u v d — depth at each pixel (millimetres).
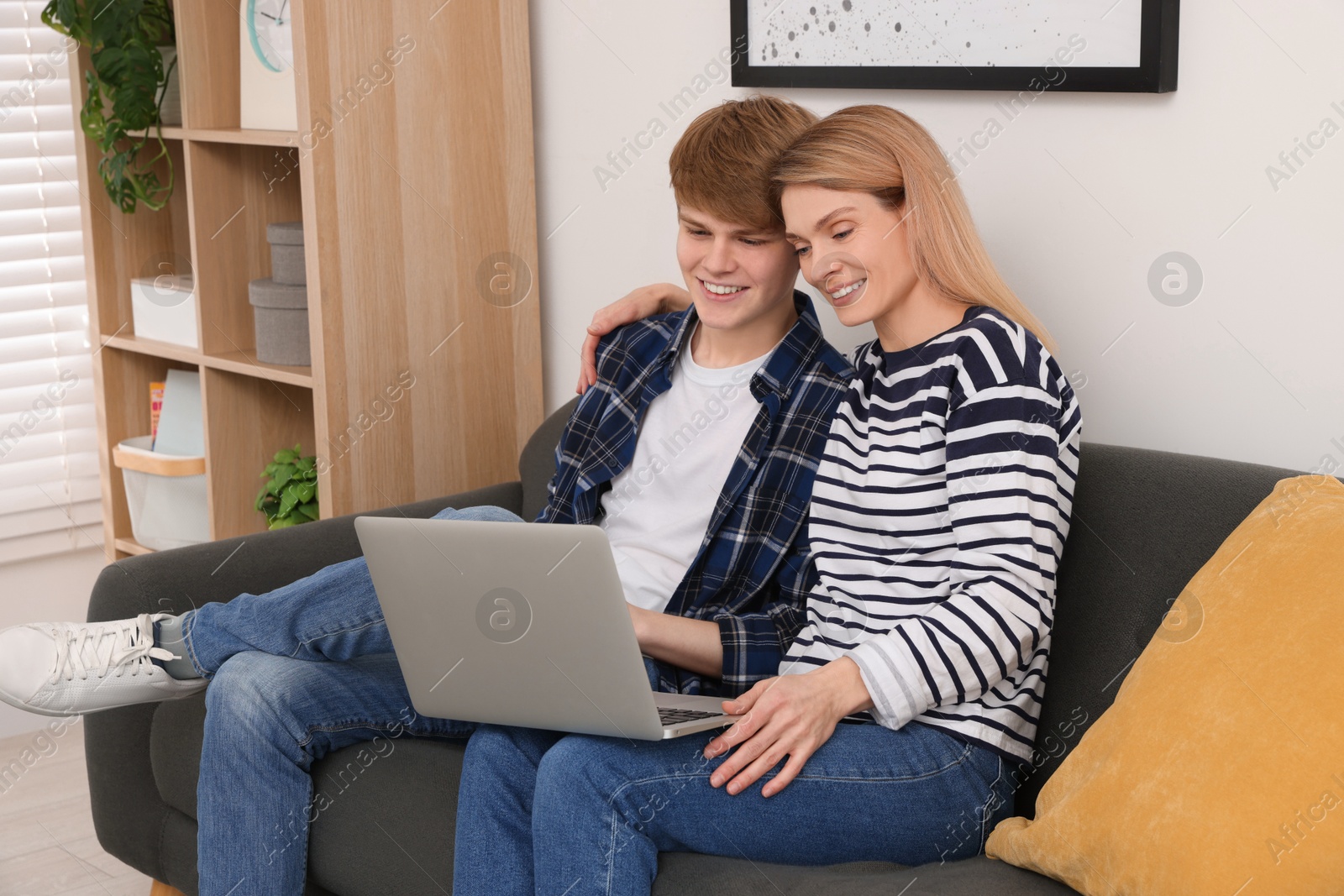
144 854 1799
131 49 2480
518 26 2283
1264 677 1027
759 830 1227
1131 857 1025
